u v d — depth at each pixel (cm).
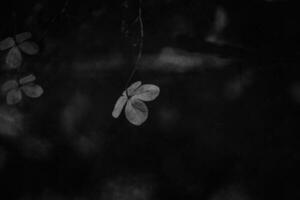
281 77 83
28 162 80
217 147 78
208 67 85
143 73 85
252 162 77
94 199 76
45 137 82
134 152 79
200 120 81
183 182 76
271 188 74
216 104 82
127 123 82
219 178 76
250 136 79
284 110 80
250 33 86
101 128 82
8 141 82
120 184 77
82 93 85
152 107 82
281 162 76
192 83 84
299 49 84
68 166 79
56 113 84
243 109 81
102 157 79
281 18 85
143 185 77
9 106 84
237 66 85
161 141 80
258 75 84
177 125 81
